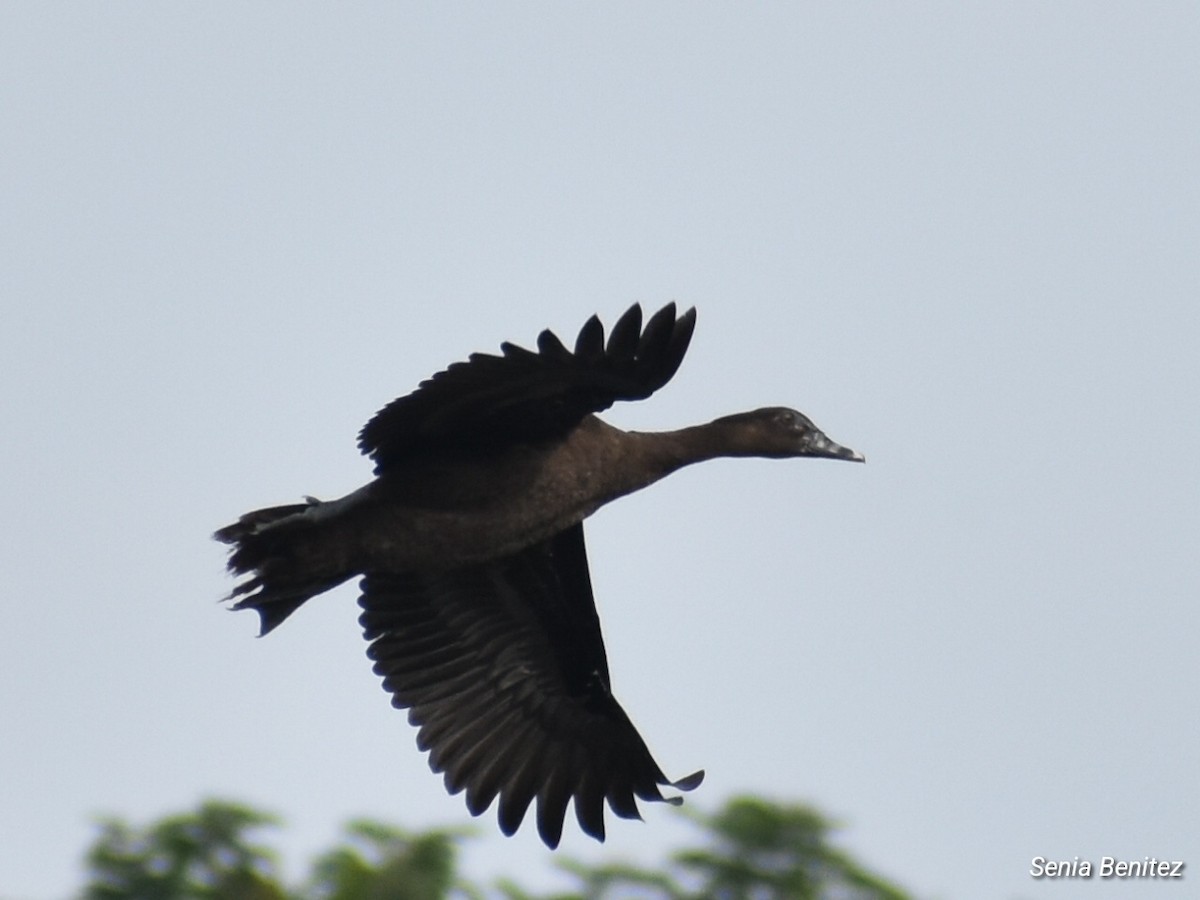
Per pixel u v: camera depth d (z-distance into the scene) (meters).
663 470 16.25
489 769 16.92
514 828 16.88
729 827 16.83
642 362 14.73
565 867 16.88
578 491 15.37
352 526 14.99
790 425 16.95
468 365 14.45
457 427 15.01
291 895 16.53
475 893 16.61
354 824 16.73
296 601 15.34
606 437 15.60
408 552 15.10
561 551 16.62
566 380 14.77
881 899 16.72
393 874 16.34
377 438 14.94
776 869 16.72
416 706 16.92
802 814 16.83
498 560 16.42
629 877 16.77
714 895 16.73
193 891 16.47
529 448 15.22
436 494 15.03
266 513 14.99
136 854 16.62
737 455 16.75
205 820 16.64
